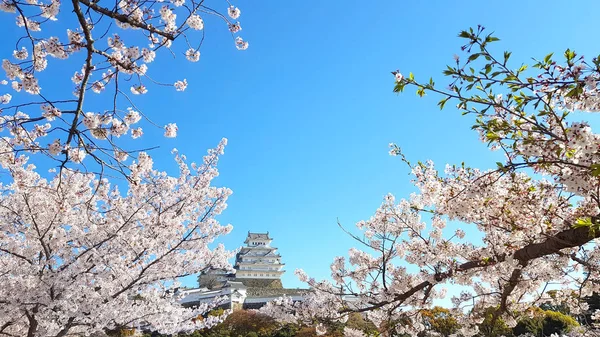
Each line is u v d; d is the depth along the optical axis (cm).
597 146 311
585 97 325
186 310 1184
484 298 756
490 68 309
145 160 575
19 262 945
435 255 615
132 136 584
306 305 765
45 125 498
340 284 782
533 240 502
